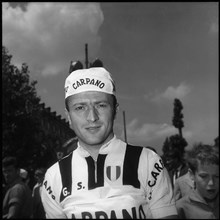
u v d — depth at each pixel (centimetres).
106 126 102
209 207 137
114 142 106
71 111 106
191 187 143
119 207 95
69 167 105
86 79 104
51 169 109
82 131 103
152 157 105
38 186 237
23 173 291
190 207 138
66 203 101
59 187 104
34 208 218
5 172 222
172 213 101
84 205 97
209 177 135
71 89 106
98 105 103
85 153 104
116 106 111
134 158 103
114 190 98
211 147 144
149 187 101
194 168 139
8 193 217
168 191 103
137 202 97
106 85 105
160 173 103
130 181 99
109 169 101
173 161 222
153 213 101
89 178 101
